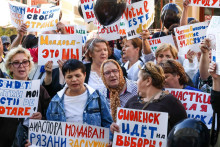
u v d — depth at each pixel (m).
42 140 5.02
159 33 8.30
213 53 4.34
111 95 5.36
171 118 4.39
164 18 8.71
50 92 6.03
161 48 6.09
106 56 6.25
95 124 4.93
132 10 6.76
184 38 7.20
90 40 6.40
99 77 6.17
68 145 4.93
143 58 6.80
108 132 4.86
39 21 6.71
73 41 6.37
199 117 5.32
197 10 19.39
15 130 5.29
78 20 14.38
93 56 6.24
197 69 7.15
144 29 6.64
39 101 5.45
